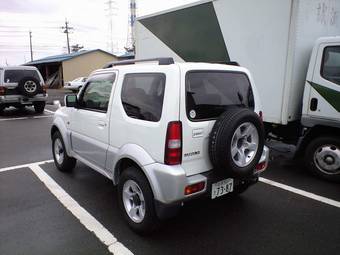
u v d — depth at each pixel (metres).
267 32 4.92
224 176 3.08
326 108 4.57
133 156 3.03
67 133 4.67
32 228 3.38
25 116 12.08
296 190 4.39
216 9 5.79
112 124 3.43
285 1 4.61
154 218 3.02
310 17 4.73
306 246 3.02
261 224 3.44
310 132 4.86
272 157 5.97
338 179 4.62
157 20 7.29
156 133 2.82
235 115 2.86
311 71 4.66
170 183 2.72
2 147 7.05
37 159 6.04
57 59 35.66
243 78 3.43
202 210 3.77
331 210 3.77
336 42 4.40
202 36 6.18
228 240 3.13
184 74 2.79
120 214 3.70
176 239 3.15
